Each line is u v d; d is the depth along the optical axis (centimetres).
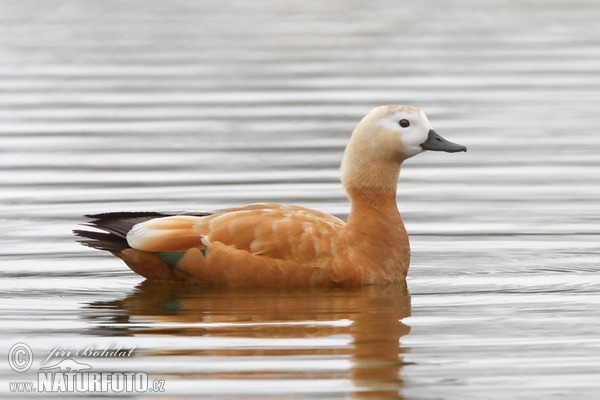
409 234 2339
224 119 3416
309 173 2812
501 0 5766
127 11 5516
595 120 3362
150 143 3131
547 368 1602
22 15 5356
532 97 3672
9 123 3353
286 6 5712
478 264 2141
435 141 2038
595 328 1764
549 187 2688
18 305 1905
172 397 1511
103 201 2567
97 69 4144
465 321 1808
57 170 2844
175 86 3869
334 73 4069
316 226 1997
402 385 1546
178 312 1861
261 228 1981
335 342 1708
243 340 1716
